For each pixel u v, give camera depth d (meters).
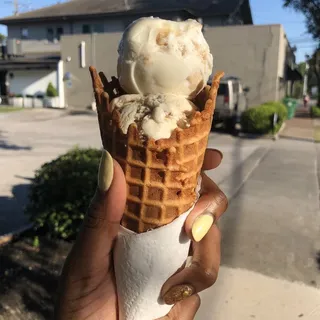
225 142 1.92
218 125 2.30
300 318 0.48
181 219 0.21
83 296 0.22
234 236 0.71
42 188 0.65
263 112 2.12
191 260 0.24
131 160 0.20
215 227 0.25
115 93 0.24
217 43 2.94
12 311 0.47
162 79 0.20
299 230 0.75
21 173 1.22
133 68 0.20
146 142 0.19
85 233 0.20
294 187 1.08
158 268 0.21
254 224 0.78
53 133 2.15
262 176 1.21
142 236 0.20
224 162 1.42
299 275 0.58
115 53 3.38
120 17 4.11
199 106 0.22
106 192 0.19
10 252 0.63
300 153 1.67
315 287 0.55
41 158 1.46
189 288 0.21
